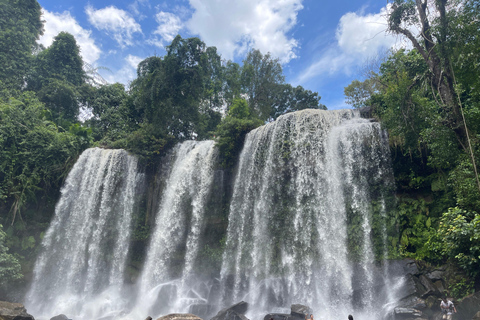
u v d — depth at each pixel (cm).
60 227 2189
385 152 1499
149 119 2438
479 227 998
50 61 3170
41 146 2212
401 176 1491
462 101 1245
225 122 1994
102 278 2023
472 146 1060
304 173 1596
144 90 2397
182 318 509
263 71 3372
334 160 1560
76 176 2275
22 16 3291
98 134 2911
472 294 1003
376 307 1227
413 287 1172
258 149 1775
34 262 2069
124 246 2081
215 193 1959
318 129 1633
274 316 1196
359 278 1325
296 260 1503
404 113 1341
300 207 1566
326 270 1420
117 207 2162
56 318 1449
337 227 1468
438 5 1061
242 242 1714
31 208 2195
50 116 2645
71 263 2086
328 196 1523
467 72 1031
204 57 2428
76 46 3369
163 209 2077
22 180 2083
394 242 1362
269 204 1655
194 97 2417
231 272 1691
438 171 1397
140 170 2195
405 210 1403
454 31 1012
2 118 2127
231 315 1253
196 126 2494
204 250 1859
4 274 1576
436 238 1212
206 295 1703
